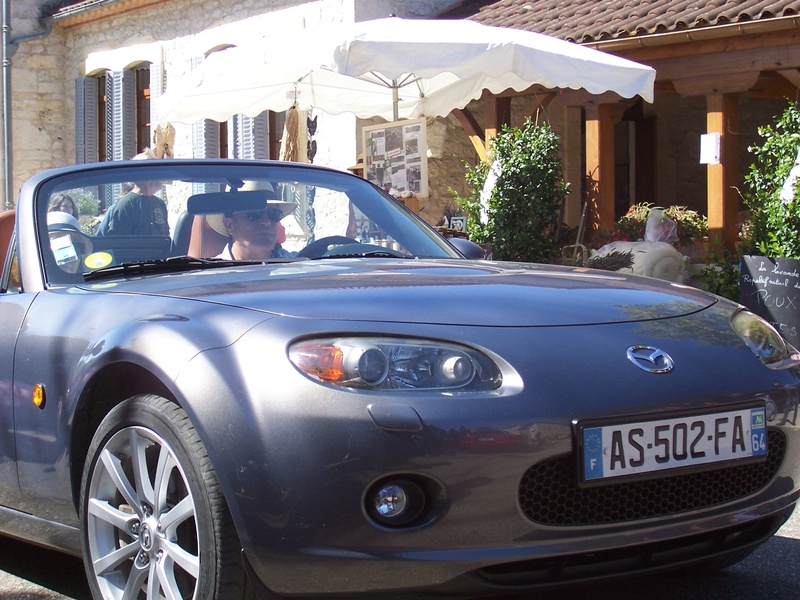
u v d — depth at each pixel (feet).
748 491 9.07
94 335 9.45
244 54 28.40
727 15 30.58
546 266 11.50
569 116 45.85
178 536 8.59
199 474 8.11
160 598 8.69
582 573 8.41
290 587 7.86
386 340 8.09
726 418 8.67
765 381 9.07
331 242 12.71
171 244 11.76
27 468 10.37
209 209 12.13
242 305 8.71
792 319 23.84
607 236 33.71
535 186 34.24
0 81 60.03
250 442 7.84
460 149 44.16
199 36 51.34
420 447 7.67
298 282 9.43
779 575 11.07
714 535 9.04
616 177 48.98
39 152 60.95
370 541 7.68
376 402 7.73
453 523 7.78
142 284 10.12
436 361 8.05
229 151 49.96
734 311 10.17
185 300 9.12
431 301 8.81
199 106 31.73
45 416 9.97
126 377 9.38
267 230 12.20
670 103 47.78
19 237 11.57
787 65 30.42
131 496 8.95
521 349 8.32
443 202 43.52
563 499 8.19
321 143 44.37
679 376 8.64
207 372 8.16
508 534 7.91
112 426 9.03
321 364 7.90
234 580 8.04
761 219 26.96
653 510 8.52
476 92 33.32
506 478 7.84
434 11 45.55
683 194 48.47
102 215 11.78
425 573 7.76
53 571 11.94
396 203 13.87
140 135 57.21
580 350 8.51
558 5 39.37
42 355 10.06
